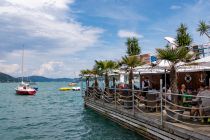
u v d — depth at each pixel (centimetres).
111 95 2162
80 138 1617
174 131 1116
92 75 3017
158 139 1266
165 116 1341
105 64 2338
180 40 2794
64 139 1623
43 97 6250
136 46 3616
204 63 1291
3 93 8650
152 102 1509
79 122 2223
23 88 7250
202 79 1991
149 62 1805
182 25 2841
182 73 2181
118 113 1839
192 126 1090
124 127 1744
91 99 2709
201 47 1766
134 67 1795
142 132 1455
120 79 2762
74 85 13488
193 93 1525
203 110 1146
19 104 4366
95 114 2548
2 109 3581
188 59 1354
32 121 2414
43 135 1758
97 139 1547
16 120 2497
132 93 1620
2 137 1711
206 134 933
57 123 2255
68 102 4612
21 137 1706
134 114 1547
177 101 1316
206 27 2117
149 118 1351
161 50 1330
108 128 1822
